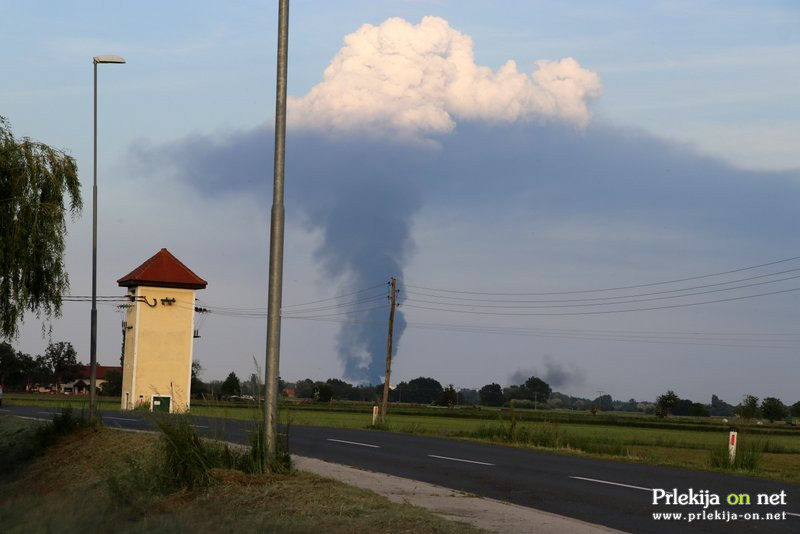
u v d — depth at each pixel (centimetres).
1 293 2430
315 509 1334
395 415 8288
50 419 3453
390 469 2070
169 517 1325
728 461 2397
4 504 1811
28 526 1418
